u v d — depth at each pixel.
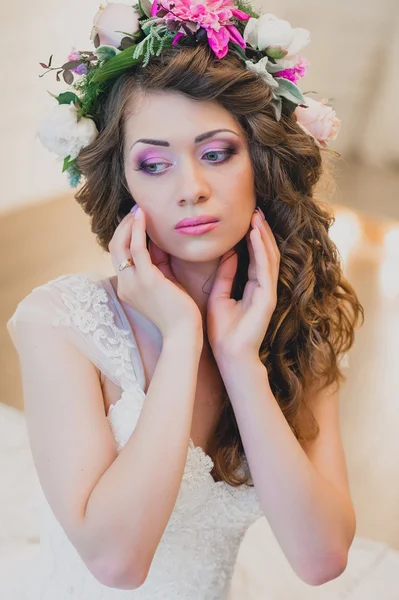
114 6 1.18
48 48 5.42
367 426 3.51
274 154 1.26
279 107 1.22
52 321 1.19
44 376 1.16
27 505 1.96
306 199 1.36
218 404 1.36
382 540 2.75
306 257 1.35
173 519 1.26
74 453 1.11
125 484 1.06
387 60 6.69
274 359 1.38
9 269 4.64
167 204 1.17
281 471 1.21
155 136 1.14
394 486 3.09
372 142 7.16
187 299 1.17
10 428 2.45
